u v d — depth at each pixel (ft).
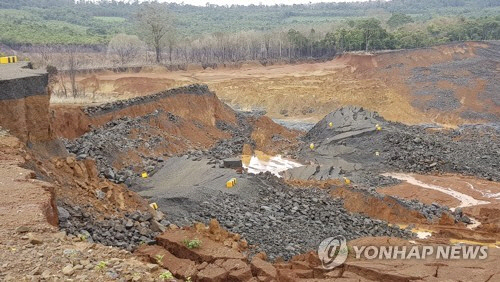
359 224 66.85
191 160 87.15
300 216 65.16
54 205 37.45
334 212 69.36
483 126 175.01
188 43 298.35
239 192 68.59
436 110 201.87
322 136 134.82
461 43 284.61
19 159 43.50
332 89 216.13
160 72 245.45
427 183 101.09
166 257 35.70
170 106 121.19
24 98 57.82
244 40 301.22
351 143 124.26
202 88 136.77
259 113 180.34
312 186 82.53
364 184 97.14
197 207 60.39
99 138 89.40
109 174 74.74
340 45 306.96
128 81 211.82
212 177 75.00
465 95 214.28
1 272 25.44
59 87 171.83
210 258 35.96
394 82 232.12
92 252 29.68
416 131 141.79
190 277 32.76
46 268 26.40
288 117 196.54
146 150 94.48
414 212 76.48
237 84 221.66
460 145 132.16
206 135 122.72
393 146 119.65
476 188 97.96
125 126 99.86
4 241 28.91
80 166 51.42
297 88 215.72
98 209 44.60
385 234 64.39
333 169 105.60
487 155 122.62
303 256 45.27
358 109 146.20
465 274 36.70
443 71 244.42
